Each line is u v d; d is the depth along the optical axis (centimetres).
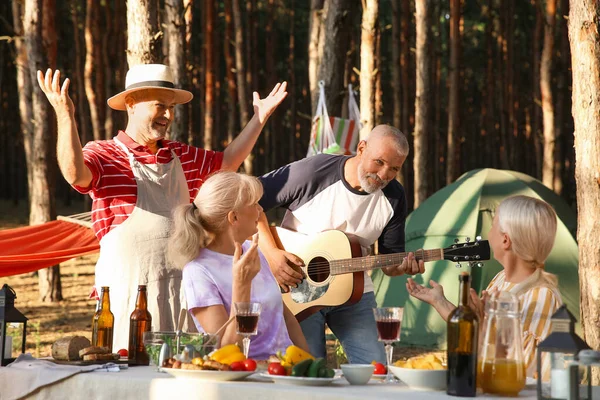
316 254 497
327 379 268
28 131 1244
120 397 286
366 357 495
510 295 263
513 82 2433
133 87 454
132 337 328
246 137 492
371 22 951
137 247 438
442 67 2850
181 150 471
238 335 316
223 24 2677
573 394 237
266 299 345
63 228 761
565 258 903
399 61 1836
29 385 304
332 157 500
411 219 970
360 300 500
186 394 273
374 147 472
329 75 977
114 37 1869
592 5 559
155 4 704
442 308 296
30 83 1251
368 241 506
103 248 443
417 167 1304
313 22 1079
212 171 481
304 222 503
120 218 443
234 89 2033
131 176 448
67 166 419
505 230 312
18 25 1269
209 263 337
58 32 2339
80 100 2178
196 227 337
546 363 291
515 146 2478
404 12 1894
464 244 472
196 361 280
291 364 284
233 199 338
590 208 559
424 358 273
